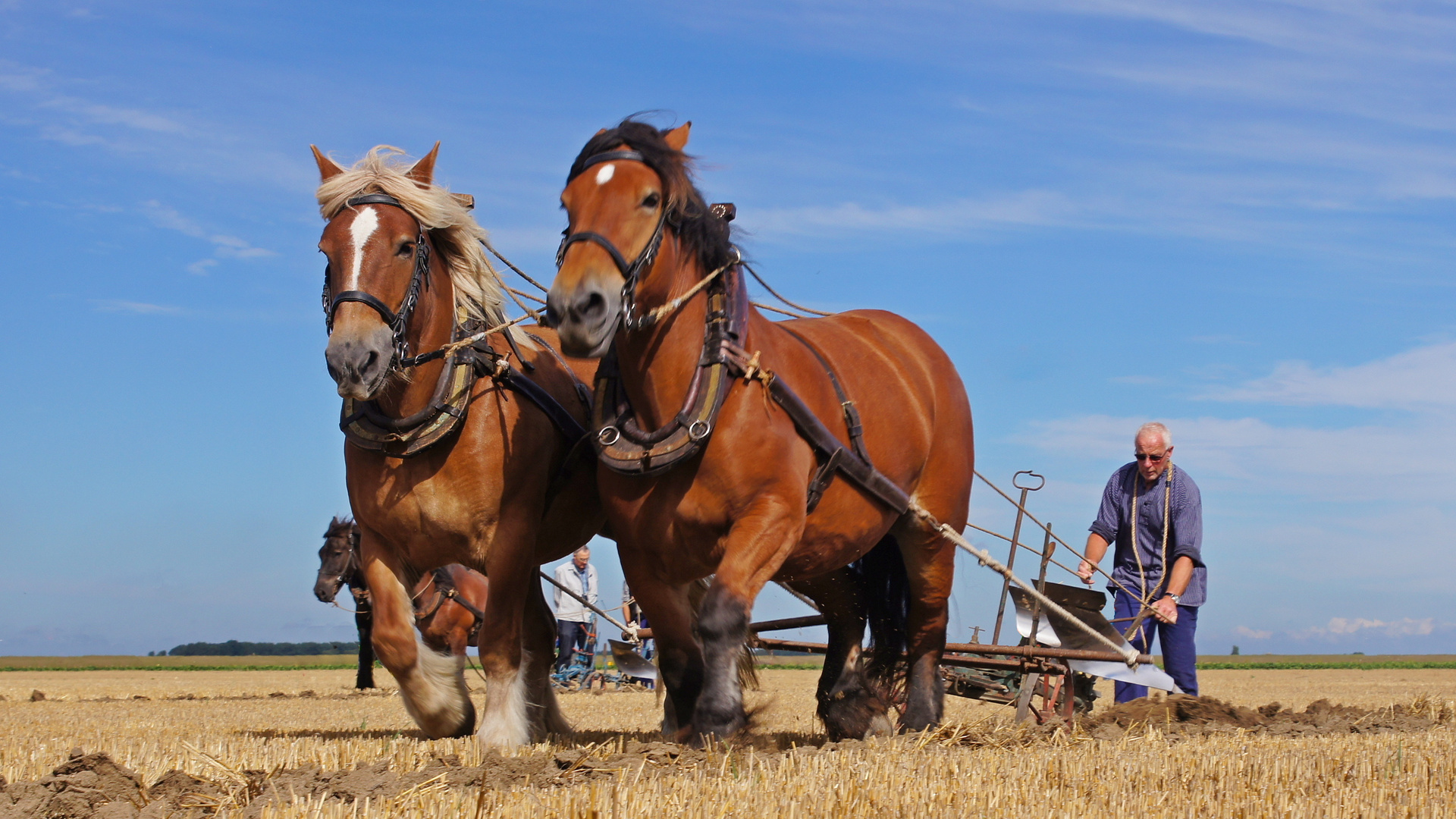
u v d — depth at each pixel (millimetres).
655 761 5066
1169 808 4293
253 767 5418
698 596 6930
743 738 5227
